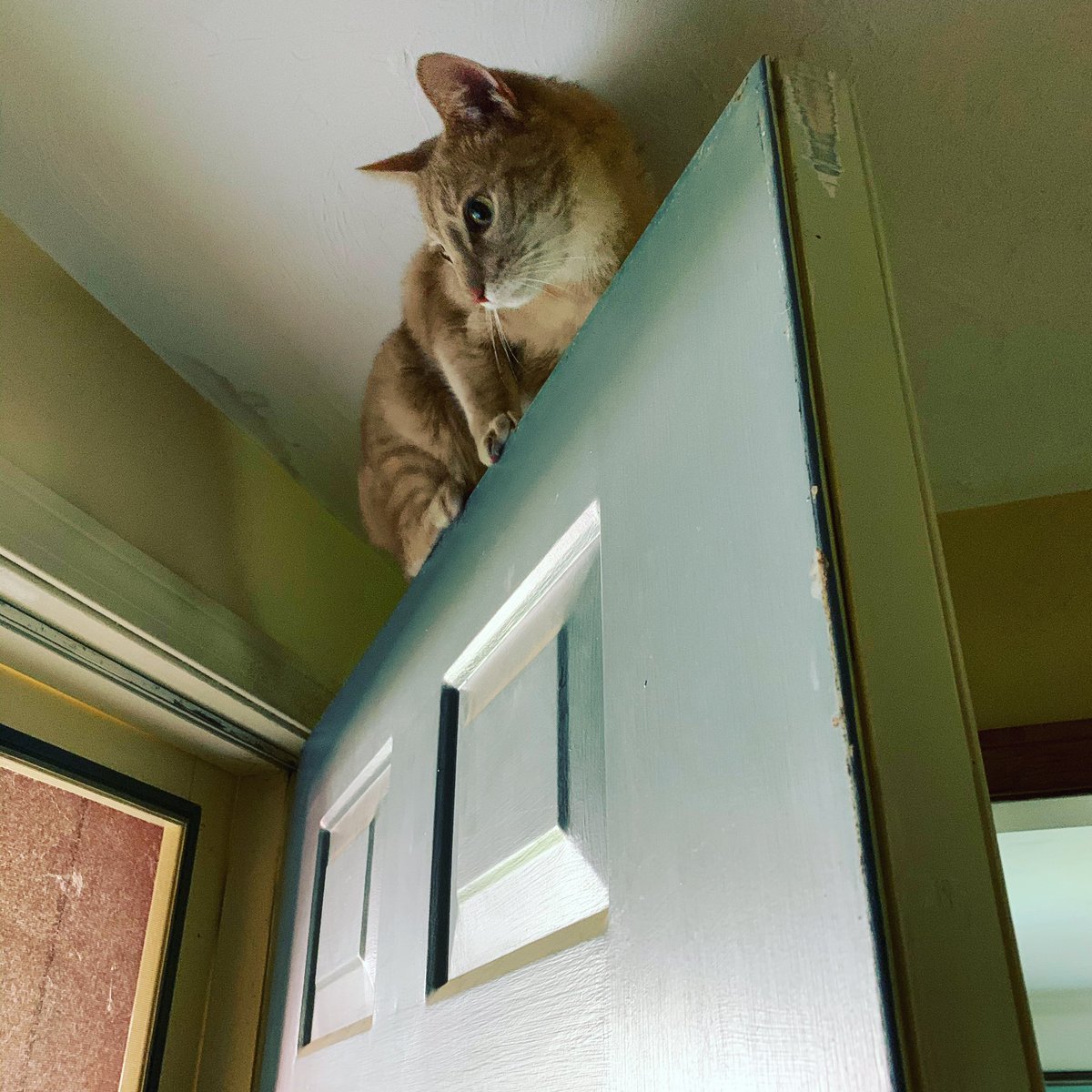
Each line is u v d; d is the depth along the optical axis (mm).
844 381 380
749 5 790
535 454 651
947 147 891
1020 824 1303
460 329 1106
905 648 333
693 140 909
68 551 937
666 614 437
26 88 882
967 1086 266
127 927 1144
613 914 429
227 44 836
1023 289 1049
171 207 991
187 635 1049
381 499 1278
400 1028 672
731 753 365
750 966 327
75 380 1026
